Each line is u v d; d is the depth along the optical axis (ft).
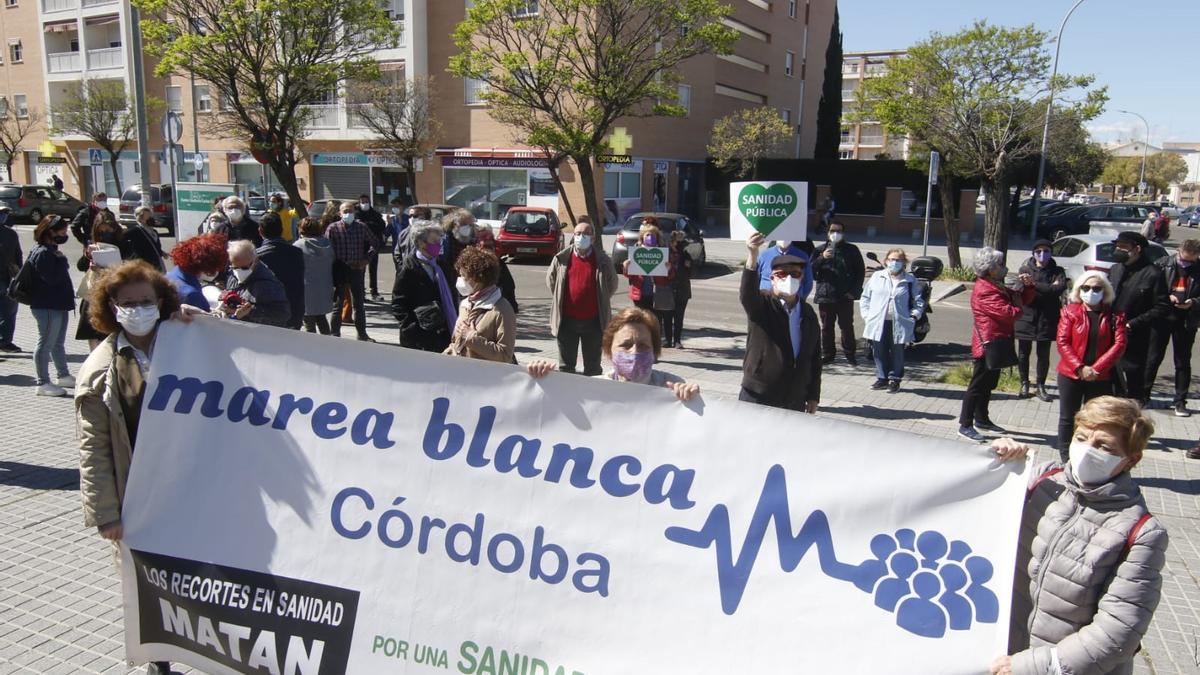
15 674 11.80
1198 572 16.33
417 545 10.37
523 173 106.93
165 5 41.73
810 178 122.21
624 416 10.02
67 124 121.39
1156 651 13.50
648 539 9.79
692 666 9.39
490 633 10.03
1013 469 8.83
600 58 39.24
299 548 10.57
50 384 26.30
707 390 29.09
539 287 57.21
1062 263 52.95
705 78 123.95
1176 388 27.99
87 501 10.53
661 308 33.14
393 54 109.19
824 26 156.66
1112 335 20.45
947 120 62.34
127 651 10.99
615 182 107.96
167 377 10.85
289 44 43.47
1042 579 8.41
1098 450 7.98
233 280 19.15
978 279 24.25
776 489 9.48
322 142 118.73
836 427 9.39
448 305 20.22
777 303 17.33
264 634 10.53
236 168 127.03
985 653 8.62
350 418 10.66
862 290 35.35
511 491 10.23
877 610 9.03
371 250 35.42
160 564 10.77
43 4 139.23
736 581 9.47
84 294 20.62
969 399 24.53
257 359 10.86
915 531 9.01
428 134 102.27
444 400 10.46
